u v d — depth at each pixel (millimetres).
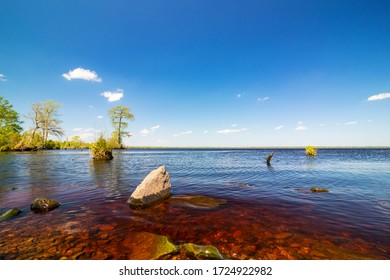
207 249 3945
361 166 20688
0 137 43938
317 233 4957
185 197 8320
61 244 4363
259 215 6254
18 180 11844
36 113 49875
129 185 10555
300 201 7773
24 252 4051
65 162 22781
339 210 6672
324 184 11102
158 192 8000
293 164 23172
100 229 5137
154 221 5750
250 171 16797
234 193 9102
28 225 5348
